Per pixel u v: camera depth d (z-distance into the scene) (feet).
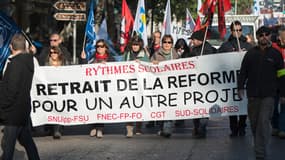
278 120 40.01
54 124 39.34
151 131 43.24
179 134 41.65
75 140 38.68
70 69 39.19
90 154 33.63
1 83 27.61
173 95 39.34
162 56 40.32
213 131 42.88
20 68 27.32
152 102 39.34
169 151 34.47
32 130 40.98
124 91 39.32
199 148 35.42
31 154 28.81
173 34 67.26
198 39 41.22
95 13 77.46
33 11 85.40
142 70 39.34
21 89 27.48
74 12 56.44
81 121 39.34
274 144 37.29
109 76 39.19
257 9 114.01
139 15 53.06
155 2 101.35
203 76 39.29
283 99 37.17
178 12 101.76
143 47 41.06
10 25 45.83
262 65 31.17
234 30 40.50
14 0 77.71
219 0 43.11
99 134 39.78
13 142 27.53
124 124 47.32
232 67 39.17
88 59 47.39
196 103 39.37
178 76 39.32
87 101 39.29
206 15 43.42
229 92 39.22
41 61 40.29
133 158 32.45
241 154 33.50
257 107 31.37
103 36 50.70
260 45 31.50
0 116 27.81
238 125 40.40
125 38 53.21
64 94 39.22
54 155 33.40
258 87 31.14
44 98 39.17
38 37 87.10
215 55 39.27
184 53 44.39
